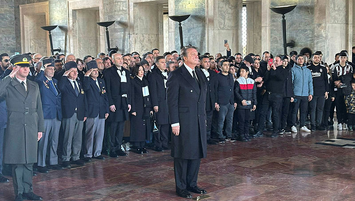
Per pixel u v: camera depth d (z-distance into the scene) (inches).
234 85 356.5
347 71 406.0
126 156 306.2
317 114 409.7
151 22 663.1
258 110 384.2
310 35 515.5
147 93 318.0
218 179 240.8
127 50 653.9
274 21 540.4
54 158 270.4
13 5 818.8
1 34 807.7
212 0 552.4
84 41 738.8
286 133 391.2
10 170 259.4
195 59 207.9
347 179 238.2
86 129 288.5
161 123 317.7
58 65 304.2
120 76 304.3
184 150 205.5
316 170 258.2
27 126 205.2
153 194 215.5
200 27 568.4
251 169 262.4
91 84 285.4
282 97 369.4
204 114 211.2
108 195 214.4
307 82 394.0
